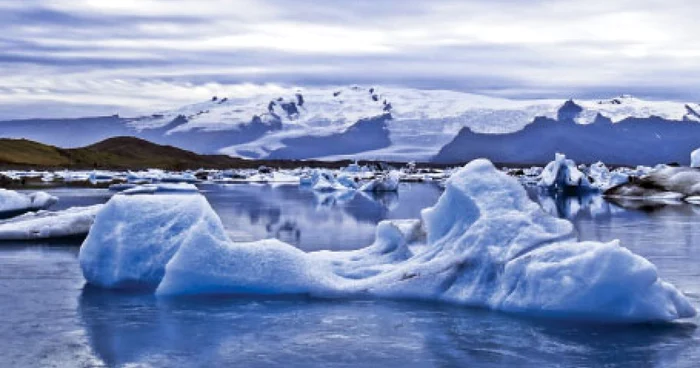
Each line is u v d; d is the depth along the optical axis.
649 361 13.24
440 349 14.06
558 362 13.25
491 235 17.47
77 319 16.22
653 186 64.06
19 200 42.59
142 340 14.67
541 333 14.93
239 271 18.12
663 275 21.28
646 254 25.80
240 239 31.22
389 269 18.92
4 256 24.98
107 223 19.53
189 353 13.88
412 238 20.16
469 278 17.41
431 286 17.70
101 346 14.27
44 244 28.00
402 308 17.00
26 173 117.44
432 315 16.36
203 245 18.19
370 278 18.48
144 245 18.94
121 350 14.02
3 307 17.30
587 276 15.35
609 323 15.48
